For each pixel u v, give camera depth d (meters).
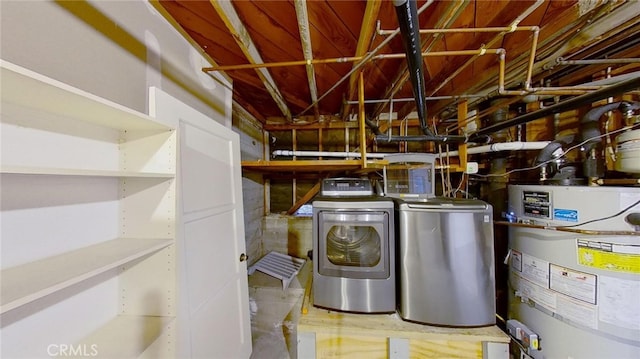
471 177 2.44
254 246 2.90
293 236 3.17
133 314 1.02
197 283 1.23
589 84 1.50
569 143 1.55
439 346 1.31
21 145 0.70
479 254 1.36
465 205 1.37
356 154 2.69
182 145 1.19
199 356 1.21
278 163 1.98
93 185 0.93
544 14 1.19
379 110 2.64
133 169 1.03
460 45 1.49
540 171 1.70
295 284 2.36
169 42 1.34
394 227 1.50
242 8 1.20
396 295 1.48
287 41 1.50
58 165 0.80
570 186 1.29
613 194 1.14
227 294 1.54
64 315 0.82
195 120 1.32
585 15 1.13
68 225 0.83
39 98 0.67
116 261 0.76
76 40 0.86
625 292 1.11
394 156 2.11
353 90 2.05
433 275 1.37
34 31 0.73
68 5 0.83
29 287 0.57
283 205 3.38
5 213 0.67
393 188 2.08
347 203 1.47
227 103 2.03
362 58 1.36
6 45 0.66
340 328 1.35
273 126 3.25
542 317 1.38
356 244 1.52
